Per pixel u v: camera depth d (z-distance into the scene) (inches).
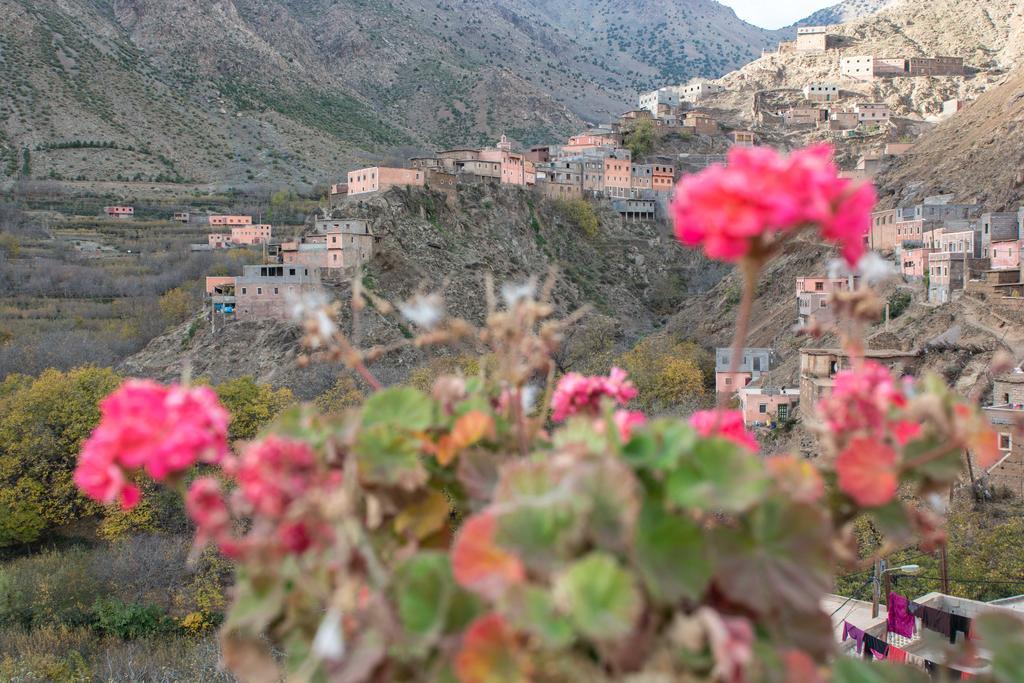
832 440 130.9
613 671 97.5
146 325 2733.8
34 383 1728.6
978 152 3149.6
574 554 100.7
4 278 3097.9
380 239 2896.2
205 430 116.4
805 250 2903.5
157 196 4847.4
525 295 138.7
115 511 1412.4
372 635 103.8
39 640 1156.5
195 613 1195.9
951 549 956.0
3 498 1504.7
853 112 5300.2
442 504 131.5
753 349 2229.3
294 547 115.2
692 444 112.3
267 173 5994.1
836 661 117.3
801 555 106.7
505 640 96.6
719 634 89.5
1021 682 112.1
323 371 2170.3
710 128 5270.7
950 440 122.0
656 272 3853.3
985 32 6727.4
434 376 1379.2
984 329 1728.6
